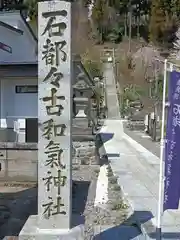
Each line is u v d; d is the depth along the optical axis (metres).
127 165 16.00
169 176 6.12
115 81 53.84
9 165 12.77
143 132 29.39
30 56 21.52
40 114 6.03
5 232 7.96
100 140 23.34
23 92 17.25
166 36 56.62
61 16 5.95
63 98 6.02
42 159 6.09
